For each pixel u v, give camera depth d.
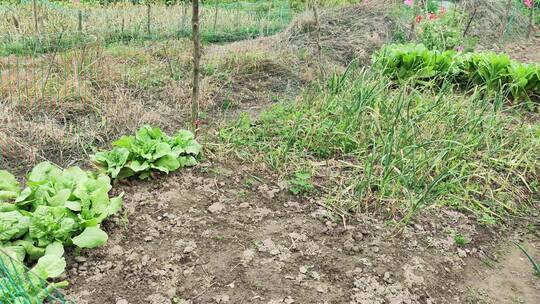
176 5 10.30
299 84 6.45
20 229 3.14
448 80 5.93
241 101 5.88
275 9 10.53
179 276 3.14
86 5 10.59
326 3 10.58
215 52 6.98
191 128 4.88
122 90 5.49
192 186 4.07
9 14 8.73
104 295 2.96
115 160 4.04
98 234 3.17
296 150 4.55
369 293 3.07
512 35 10.10
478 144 4.70
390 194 3.97
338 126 4.82
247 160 4.45
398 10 9.25
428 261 3.41
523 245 3.76
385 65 6.16
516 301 3.19
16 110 4.98
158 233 3.50
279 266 3.25
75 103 5.22
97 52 6.16
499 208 4.12
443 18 8.88
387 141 4.22
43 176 3.65
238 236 3.52
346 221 3.72
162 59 6.78
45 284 2.87
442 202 4.01
